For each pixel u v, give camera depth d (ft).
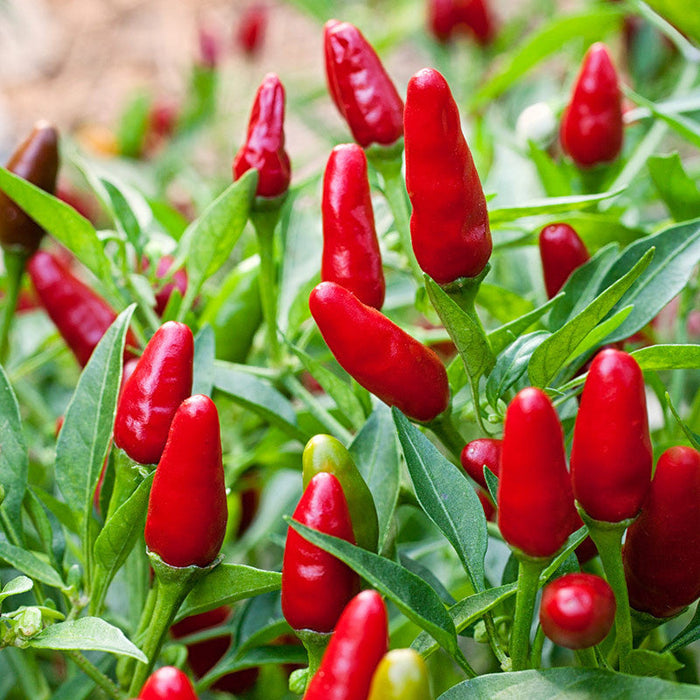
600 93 1.74
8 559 1.46
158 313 1.74
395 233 1.77
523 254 1.96
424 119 1.40
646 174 2.00
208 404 1.34
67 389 2.18
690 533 1.34
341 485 1.37
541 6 2.84
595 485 1.31
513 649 1.36
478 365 1.44
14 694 1.77
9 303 1.77
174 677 1.25
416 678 1.20
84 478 1.50
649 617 1.38
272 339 1.67
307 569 1.33
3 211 1.71
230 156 2.92
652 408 1.97
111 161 2.68
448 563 1.90
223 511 1.38
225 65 3.80
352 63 1.61
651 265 1.56
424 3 2.75
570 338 1.41
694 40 1.80
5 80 4.52
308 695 1.25
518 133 2.15
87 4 4.87
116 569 1.48
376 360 1.41
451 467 1.41
